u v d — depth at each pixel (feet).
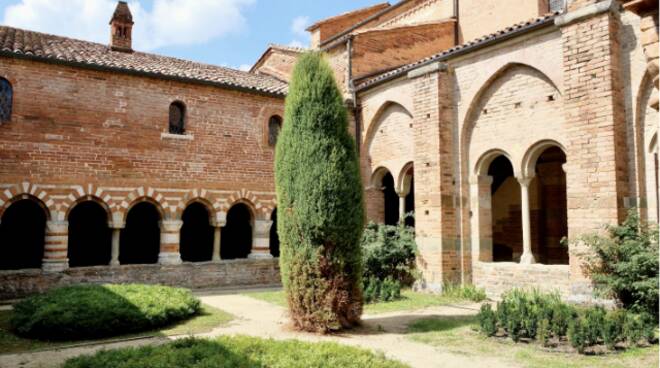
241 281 56.03
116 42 58.90
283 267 33.45
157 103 52.03
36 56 45.27
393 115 57.98
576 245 38.14
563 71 40.29
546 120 42.88
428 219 50.03
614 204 36.19
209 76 56.95
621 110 37.37
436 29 70.03
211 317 36.73
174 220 52.19
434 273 48.93
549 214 59.98
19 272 44.21
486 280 47.60
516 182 63.31
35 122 45.44
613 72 37.06
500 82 46.96
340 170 32.83
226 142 55.83
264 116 58.75
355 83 62.13
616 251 34.35
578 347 26.48
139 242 64.59
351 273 33.22
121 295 34.99
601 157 37.11
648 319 30.83
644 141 37.09
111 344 29.22
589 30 38.24
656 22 14.92
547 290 42.19
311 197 32.35
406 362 25.23
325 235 32.27
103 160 48.60
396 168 57.16
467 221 49.49
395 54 66.03
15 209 57.62
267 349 21.25
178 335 31.35
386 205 71.26
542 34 42.80
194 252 66.69
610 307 35.53
